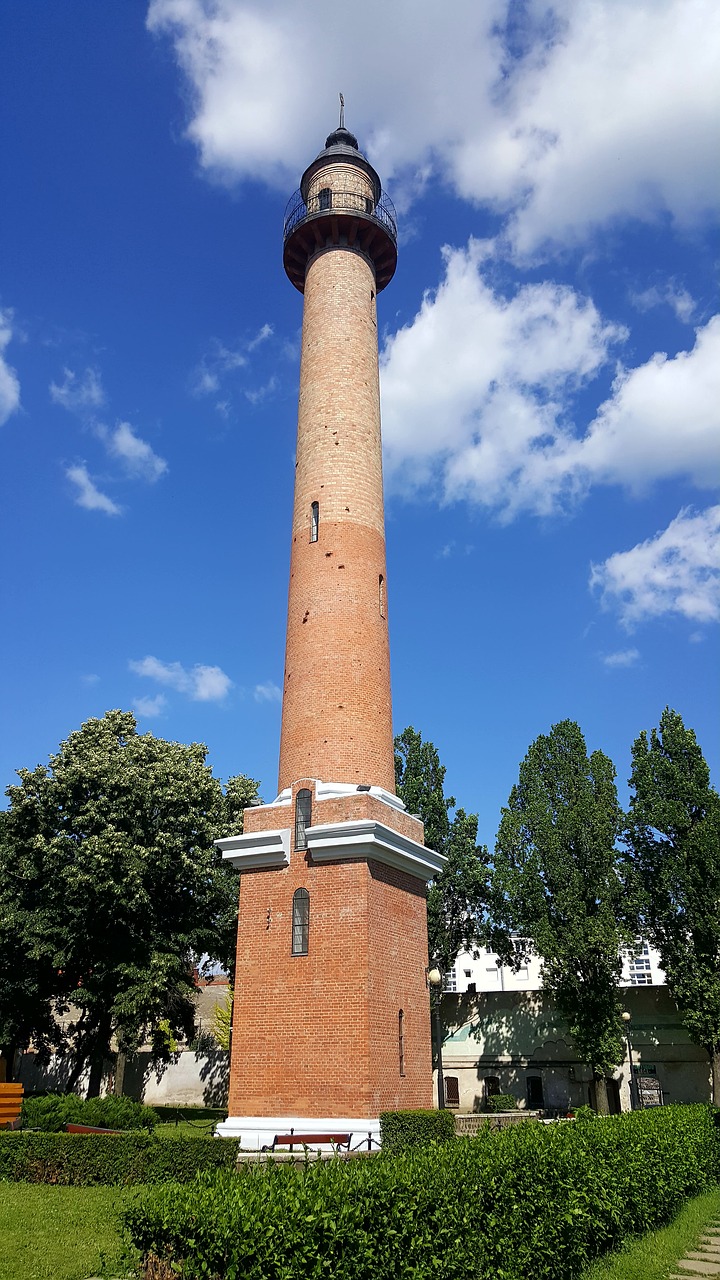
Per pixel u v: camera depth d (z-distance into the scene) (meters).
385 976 22.81
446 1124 20.95
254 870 24.78
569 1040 40.91
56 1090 49.25
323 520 28.09
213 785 38.81
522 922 40.62
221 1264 7.70
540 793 42.25
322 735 25.47
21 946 35.47
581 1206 12.76
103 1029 35.62
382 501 29.80
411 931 24.91
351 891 22.81
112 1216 15.80
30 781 36.72
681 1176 18.70
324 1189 8.41
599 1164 13.94
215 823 38.81
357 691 26.08
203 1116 38.81
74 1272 12.23
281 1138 19.48
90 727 39.28
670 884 38.50
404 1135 20.22
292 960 23.06
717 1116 23.50
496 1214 10.50
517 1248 10.77
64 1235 14.34
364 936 22.23
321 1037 21.86
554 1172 12.23
